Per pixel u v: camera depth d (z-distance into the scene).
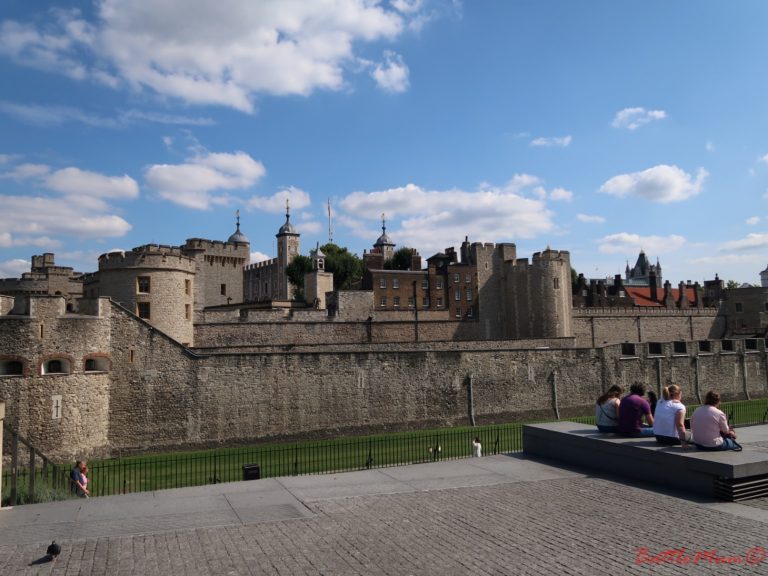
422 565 10.14
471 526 12.02
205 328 47.78
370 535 11.62
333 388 38.59
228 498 14.36
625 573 9.70
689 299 106.81
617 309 76.62
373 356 40.00
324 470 27.39
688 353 52.84
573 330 71.69
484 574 9.74
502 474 16.33
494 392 44.03
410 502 13.77
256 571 10.00
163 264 42.09
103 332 33.19
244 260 79.62
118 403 33.41
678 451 14.57
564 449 17.69
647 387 50.41
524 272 68.44
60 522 12.66
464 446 33.72
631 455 15.44
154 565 10.30
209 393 35.38
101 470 29.20
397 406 40.50
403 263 110.69
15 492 16.70
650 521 12.03
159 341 34.53
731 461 13.36
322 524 12.32
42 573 9.98
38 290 63.31
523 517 12.50
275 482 15.90
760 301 86.12
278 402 37.00
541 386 45.88
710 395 14.84
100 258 42.22
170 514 13.14
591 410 47.53
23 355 30.52
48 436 30.69
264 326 50.69
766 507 12.78
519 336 68.62
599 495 13.95
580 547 10.78
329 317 58.47
